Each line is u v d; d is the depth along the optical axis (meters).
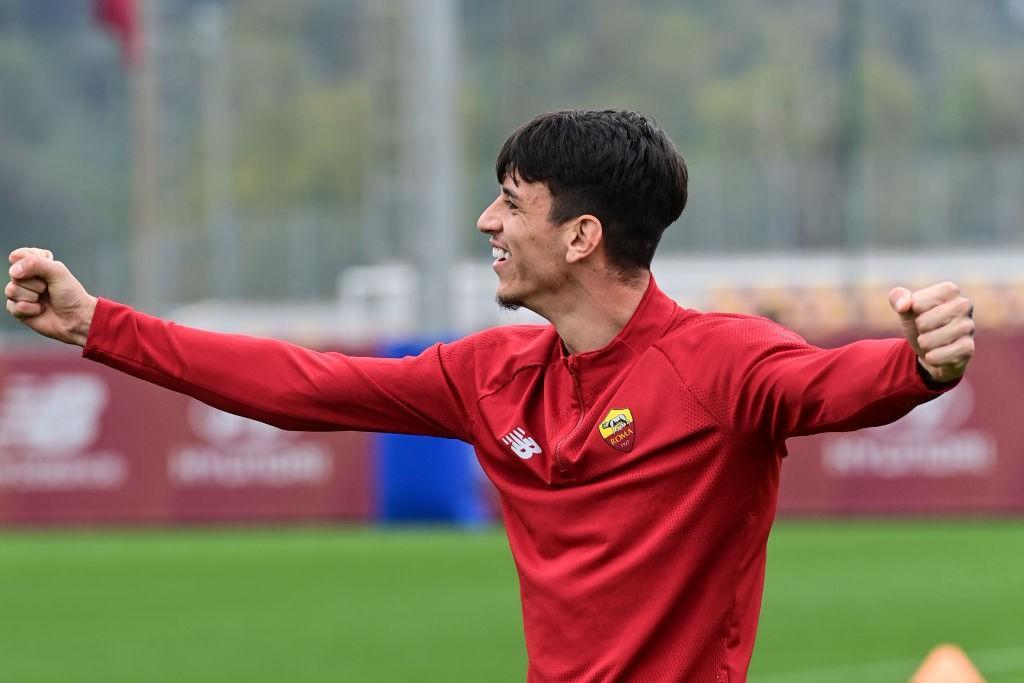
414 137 45.69
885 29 137.50
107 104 134.00
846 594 30.62
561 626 8.70
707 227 82.69
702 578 8.52
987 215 85.88
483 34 136.25
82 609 30.33
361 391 9.30
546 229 8.73
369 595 31.52
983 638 25.69
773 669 23.00
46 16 136.88
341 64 150.00
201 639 26.80
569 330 8.85
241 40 148.38
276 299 85.62
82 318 9.16
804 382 7.88
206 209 123.50
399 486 43.44
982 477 42.25
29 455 43.44
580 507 8.63
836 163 82.25
